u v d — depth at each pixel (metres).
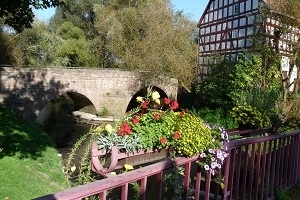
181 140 2.62
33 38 23.41
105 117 20.64
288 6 14.07
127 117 2.77
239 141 3.31
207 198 2.96
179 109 3.26
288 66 16.92
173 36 22.67
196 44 26.33
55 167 9.06
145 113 2.84
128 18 24.55
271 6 15.79
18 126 12.73
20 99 16.55
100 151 2.40
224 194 3.17
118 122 2.71
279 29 15.20
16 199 6.20
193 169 3.71
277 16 14.66
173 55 22.08
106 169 2.35
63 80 18.58
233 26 21.89
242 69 15.76
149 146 2.56
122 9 26.64
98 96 20.50
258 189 3.88
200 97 19.88
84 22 29.94
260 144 3.71
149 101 3.04
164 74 22.12
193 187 3.51
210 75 19.12
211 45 24.19
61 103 27.08
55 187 7.54
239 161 3.43
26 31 22.30
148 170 2.21
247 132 4.67
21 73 16.66
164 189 2.91
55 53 24.81
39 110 17.38
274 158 4.02
